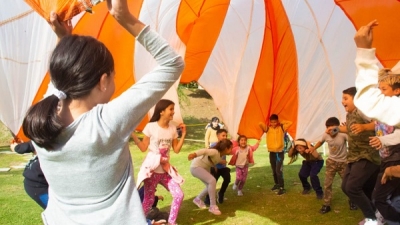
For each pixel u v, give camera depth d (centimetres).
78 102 162
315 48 604
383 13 480
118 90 552
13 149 407
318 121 634
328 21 573
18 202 637
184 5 578
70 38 165
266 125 705
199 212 593
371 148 453
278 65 659
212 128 818
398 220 397
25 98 398
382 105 194
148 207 509
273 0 595
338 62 595
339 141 564
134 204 162
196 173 586
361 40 198
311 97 634
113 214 158
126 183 162
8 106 396
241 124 706
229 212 592
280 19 616
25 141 409
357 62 199
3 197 668
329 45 590
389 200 393
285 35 624
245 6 631
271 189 711
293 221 548
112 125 154
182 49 632
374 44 503
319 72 614
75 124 156
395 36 489
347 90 464
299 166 901
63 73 158
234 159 677
